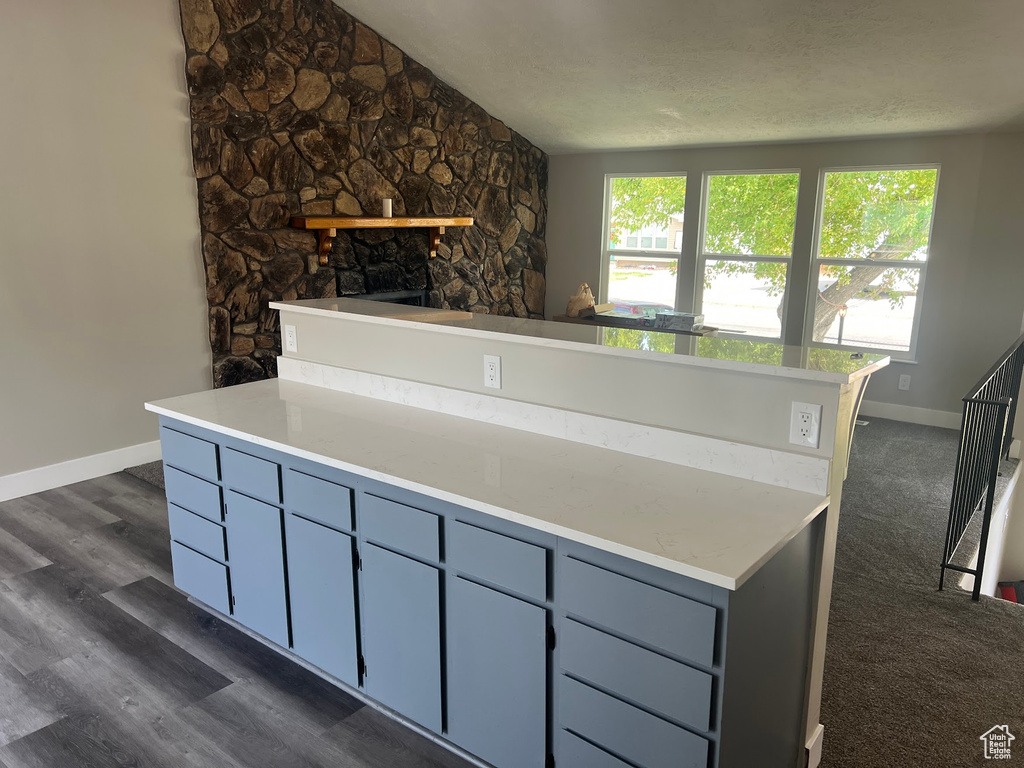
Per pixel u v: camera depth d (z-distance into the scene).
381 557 2.01
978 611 2.81
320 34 4.93
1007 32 3.65
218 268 4.56
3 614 2.78
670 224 6.53
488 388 2.40
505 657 1.80
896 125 5.07
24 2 3.62
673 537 1.54
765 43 4.18
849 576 3.08
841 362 1.82
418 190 5.80
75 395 4.08
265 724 2.18
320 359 2.96
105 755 2.05
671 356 1.96
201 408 2.59
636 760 1.60
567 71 5.11
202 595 2.67
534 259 7.11
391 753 2.07
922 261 5.42
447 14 4.75
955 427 5.42
